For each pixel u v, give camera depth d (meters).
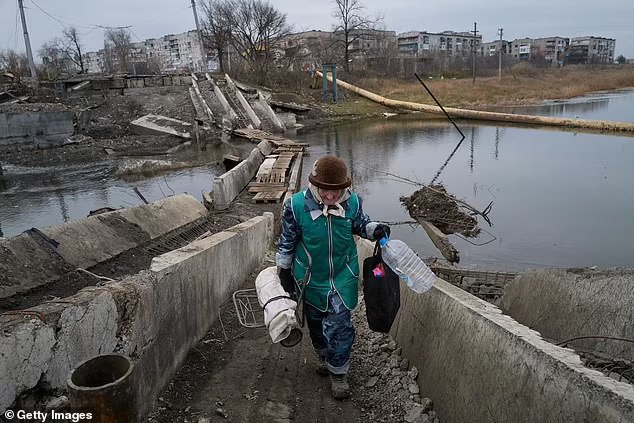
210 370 4.05
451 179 17.88
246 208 12.35
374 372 4.16
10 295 4.26
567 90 54.41
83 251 5.53
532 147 24.48
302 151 23.27
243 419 3.46
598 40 141.62
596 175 17.64
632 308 4.23
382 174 19.22
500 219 12.80
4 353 2.42
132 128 28.86
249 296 5.43
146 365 3.30
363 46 77.19
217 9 51.91
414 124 35.88
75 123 27.16
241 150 23.84
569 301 4.85
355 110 42.50
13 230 11.95
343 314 3.59
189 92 35.50
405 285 4.39
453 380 3.19
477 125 34.28
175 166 20.12
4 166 20.50
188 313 4.12
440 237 10.55
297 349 4.58
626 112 38.03
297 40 84.12
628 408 1.94
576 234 11.52
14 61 45.66
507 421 2.58
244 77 46.22
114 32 84.00
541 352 2.45
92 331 2.93
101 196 15.51
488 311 3.13
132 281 3.43
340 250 3.53
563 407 2.23
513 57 119.56
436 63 72.69
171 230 7.78
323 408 3.68
